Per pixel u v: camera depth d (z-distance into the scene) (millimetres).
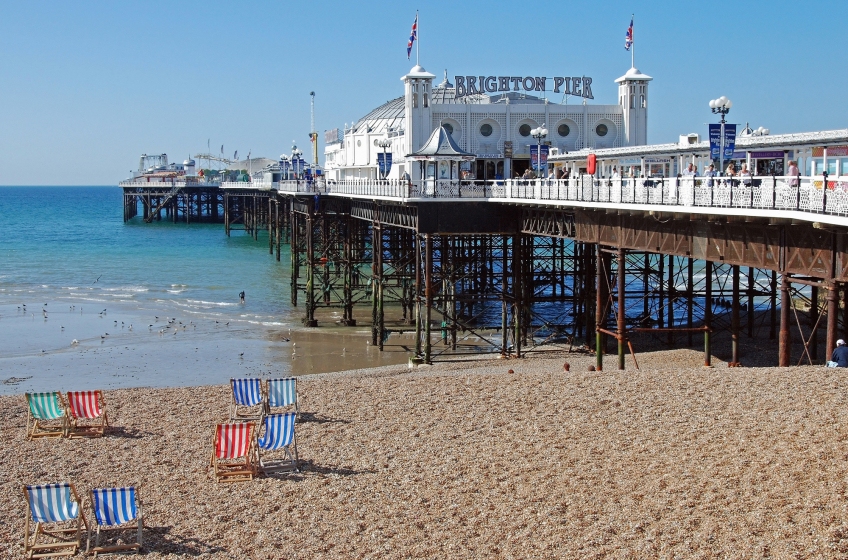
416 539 17031
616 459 20391
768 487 18031
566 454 20953
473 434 22875
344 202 64125
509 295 42500
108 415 25891
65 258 102250
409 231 60938
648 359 37281
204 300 67625
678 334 44594
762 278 75688
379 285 48250
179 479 20609
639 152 45438
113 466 21562
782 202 24781
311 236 61031
